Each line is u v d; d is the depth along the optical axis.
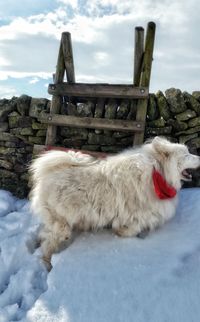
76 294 1.22
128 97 1.96
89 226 1.52
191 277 1.19
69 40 2.01
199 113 1.94
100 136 2.08
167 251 1.36
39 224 1.77
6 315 1.22
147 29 1.86
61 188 1.46
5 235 1.72
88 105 2.07
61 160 1.53
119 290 1.20
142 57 1.92
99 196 1.45
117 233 1.49
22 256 1.58
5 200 2.11
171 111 1.97
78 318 1.12
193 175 1.95
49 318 1.14
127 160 1.49
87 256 1.40
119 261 1.34
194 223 1.52
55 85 2.06
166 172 1.48
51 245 1.50
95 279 1.27
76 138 2.13
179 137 1.98
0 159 2.28
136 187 1.45
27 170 2.21
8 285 1.41
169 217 1.54
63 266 1.37
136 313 1.10
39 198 1.51
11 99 2.22
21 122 2.18
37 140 2.18
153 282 1.21
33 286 1.38
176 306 1.09
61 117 2.05
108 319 1.09
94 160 1.61
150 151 1.53
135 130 1.95
